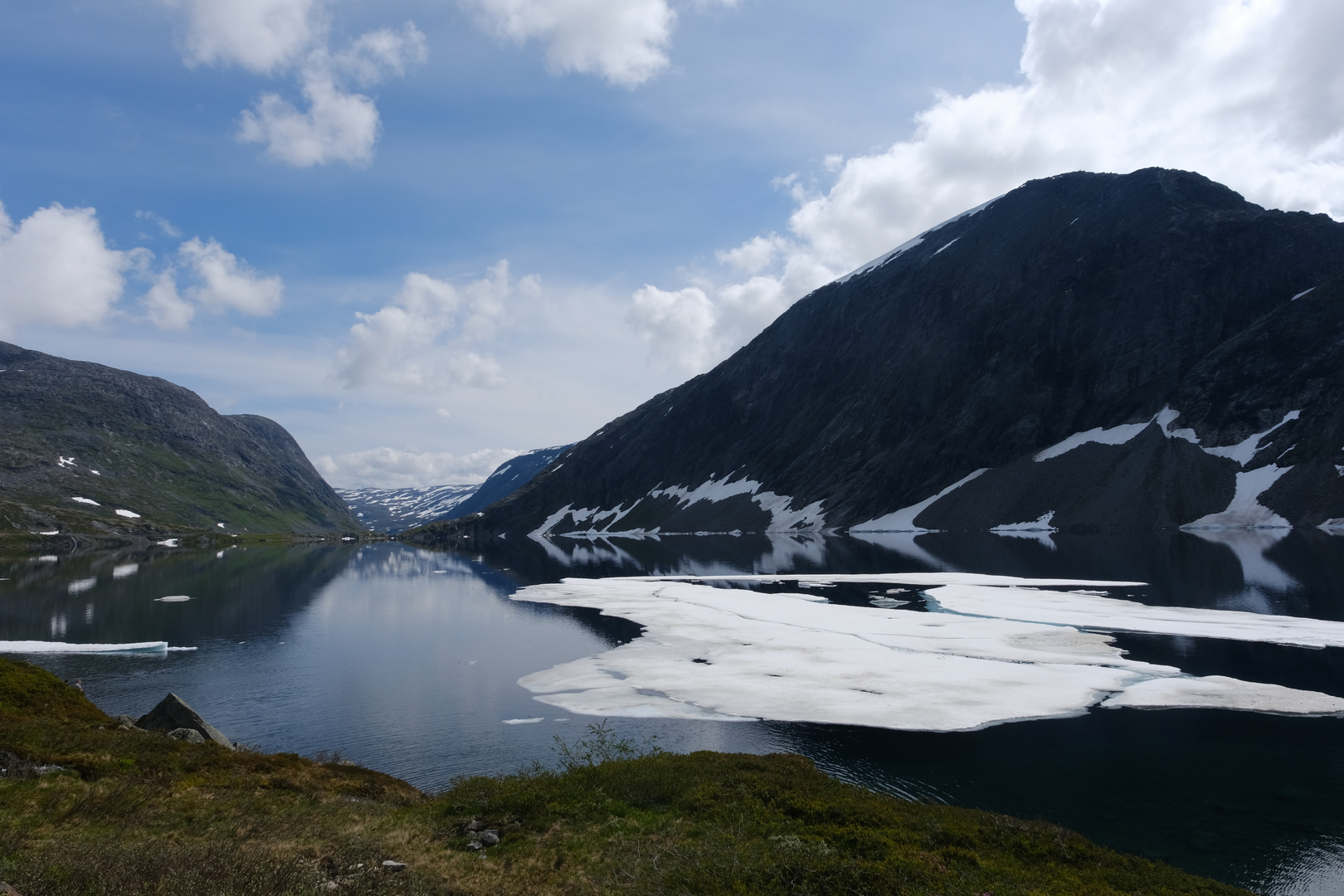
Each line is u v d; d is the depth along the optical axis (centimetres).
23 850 1398
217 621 7194
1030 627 5569
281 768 2383
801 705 3828
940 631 5512
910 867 1530
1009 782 2828
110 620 7269
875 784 2819
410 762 3192
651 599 8106
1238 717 3506
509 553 18562
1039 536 13700
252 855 1484
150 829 1675
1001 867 1631
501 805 1978
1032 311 19050
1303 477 12362
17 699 2697
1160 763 2977
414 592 9775
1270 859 2211
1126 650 4806
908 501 17725
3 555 17388
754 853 1572
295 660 5366
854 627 5800
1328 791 2697
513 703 4094
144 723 2738
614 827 1808
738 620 6394
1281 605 6131
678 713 3762
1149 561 9369
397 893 1397
